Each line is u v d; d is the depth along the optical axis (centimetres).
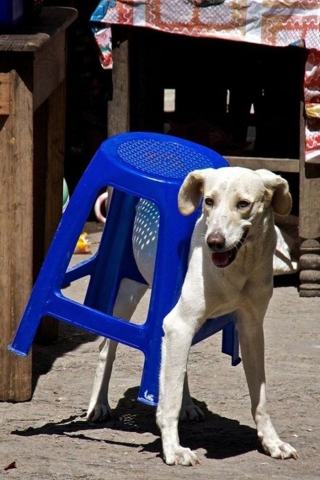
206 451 721
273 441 709
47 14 962
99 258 825
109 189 1003
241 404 838
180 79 1534
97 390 793
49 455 702
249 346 709
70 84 1527
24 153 806
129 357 971
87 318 729
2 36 806
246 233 653
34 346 1004
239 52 1473
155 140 793
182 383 683
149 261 748
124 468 675
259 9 1128
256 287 682
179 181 708
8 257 823
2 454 702
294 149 1420
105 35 1186
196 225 691
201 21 1150
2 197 815
